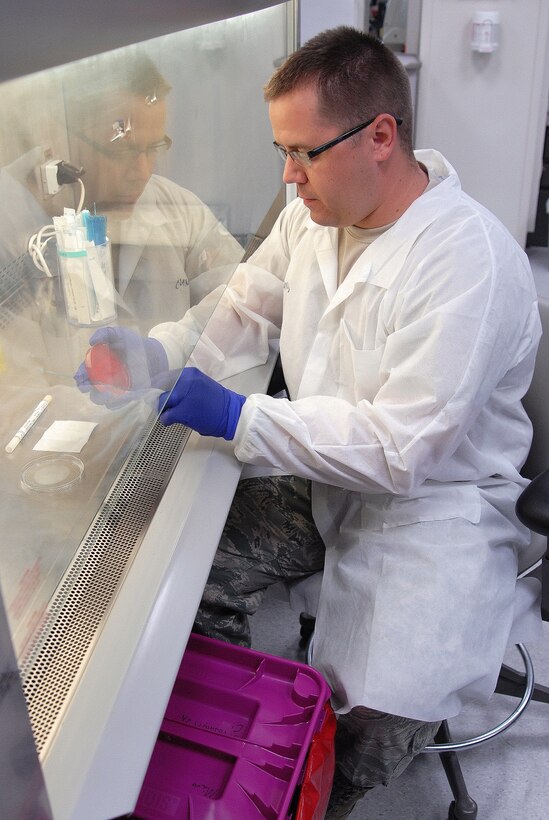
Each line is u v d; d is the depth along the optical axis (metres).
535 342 1.32
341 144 1.17
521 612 1.41
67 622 0.88
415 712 1.22
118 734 0.79
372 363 1.32
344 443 1.21
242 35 1.60
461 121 3.35
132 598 0.93
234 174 1.69
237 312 1.59
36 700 0.80
